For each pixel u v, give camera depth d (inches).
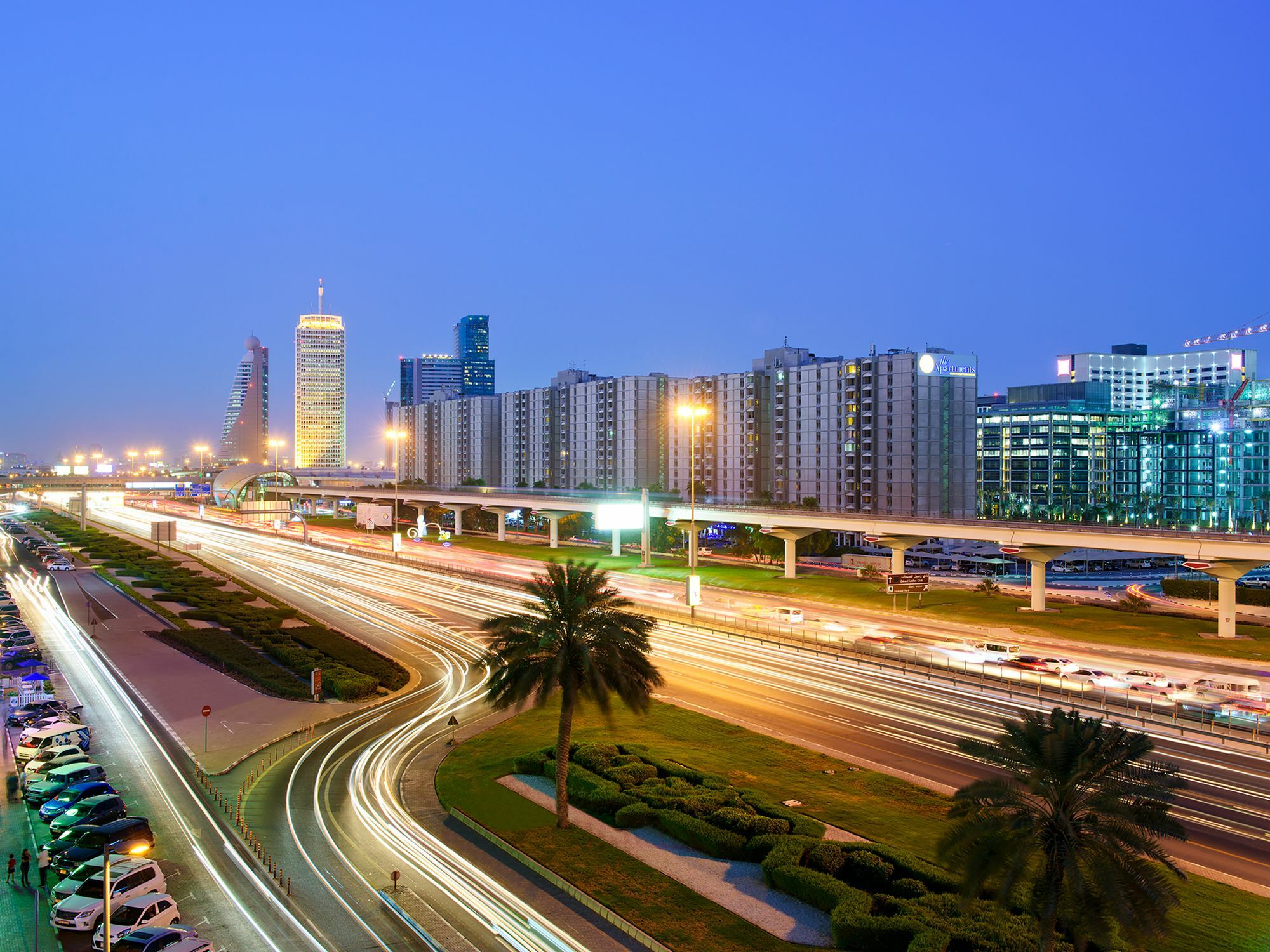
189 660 3016.7
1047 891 1039.0
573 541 7160.4
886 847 1425.9
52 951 1194.0
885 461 6752.0
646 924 1243.8
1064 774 1046.4
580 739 2054.6
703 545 6968.5
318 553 6328.7
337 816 1675.7
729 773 1831.9
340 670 2704.2
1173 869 1023.0
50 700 2332.7
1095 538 3464.6
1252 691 2395.4
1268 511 7588.6
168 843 1541.6
